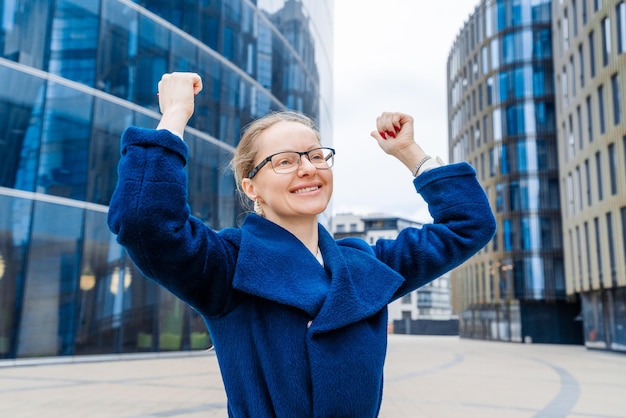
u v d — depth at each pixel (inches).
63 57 541.0
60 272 514.6
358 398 48.8
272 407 49.5
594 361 743.7
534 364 678.5
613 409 313.4
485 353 951.0
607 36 942.4
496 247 1626.5
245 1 759.7
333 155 59.3
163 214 46.4
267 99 789.2
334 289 50.4
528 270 1540.4
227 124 702.5
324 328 48.6
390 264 61.7
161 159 48.8
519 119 1628.9
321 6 1063.6
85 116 549.3
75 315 519.8
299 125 58.9
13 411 264.1
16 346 480.4
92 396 313.9
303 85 921.5
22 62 512.7
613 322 931.3
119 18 590.2
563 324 1483.8
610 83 924.6
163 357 593.0
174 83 56.9
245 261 50.9
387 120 73.2
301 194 56.1
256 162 58.5
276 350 49.6
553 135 1594.5
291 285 50.7
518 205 1589.6
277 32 836.6
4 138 494.9
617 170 895.7
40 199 509.7
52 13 538.3
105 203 555.2
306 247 55.6
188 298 50.1
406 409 294.5
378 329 53.0
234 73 724.7
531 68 1636.3
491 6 1761.8
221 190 675.4
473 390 391.2
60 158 527.2
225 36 716.0
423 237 63.5
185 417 252.4
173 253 46.5
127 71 592.1
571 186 1167.6
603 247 951.0
